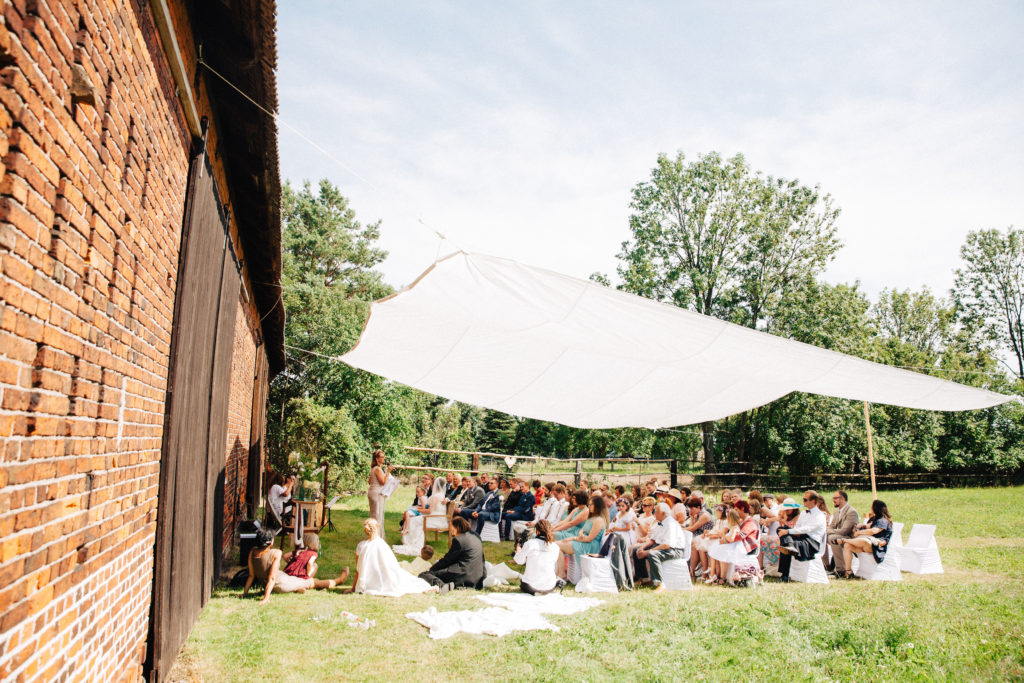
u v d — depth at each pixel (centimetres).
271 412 2494
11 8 184
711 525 992
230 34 440
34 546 224
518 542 1087
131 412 353
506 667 528
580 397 1015
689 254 3306
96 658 305
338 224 3475
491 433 4162
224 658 514
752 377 918
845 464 3123
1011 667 569
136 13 308
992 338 4116
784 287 3150
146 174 356
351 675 496
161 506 405
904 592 866
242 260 918
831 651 603
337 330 2605
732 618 697
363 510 1695
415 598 754
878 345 3691
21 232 202
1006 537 1473
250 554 733
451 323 791
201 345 523
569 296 715
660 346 819
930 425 3103
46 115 216
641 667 543
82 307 266
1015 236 4034
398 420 2545
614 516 1058
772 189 3186
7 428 199
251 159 639
